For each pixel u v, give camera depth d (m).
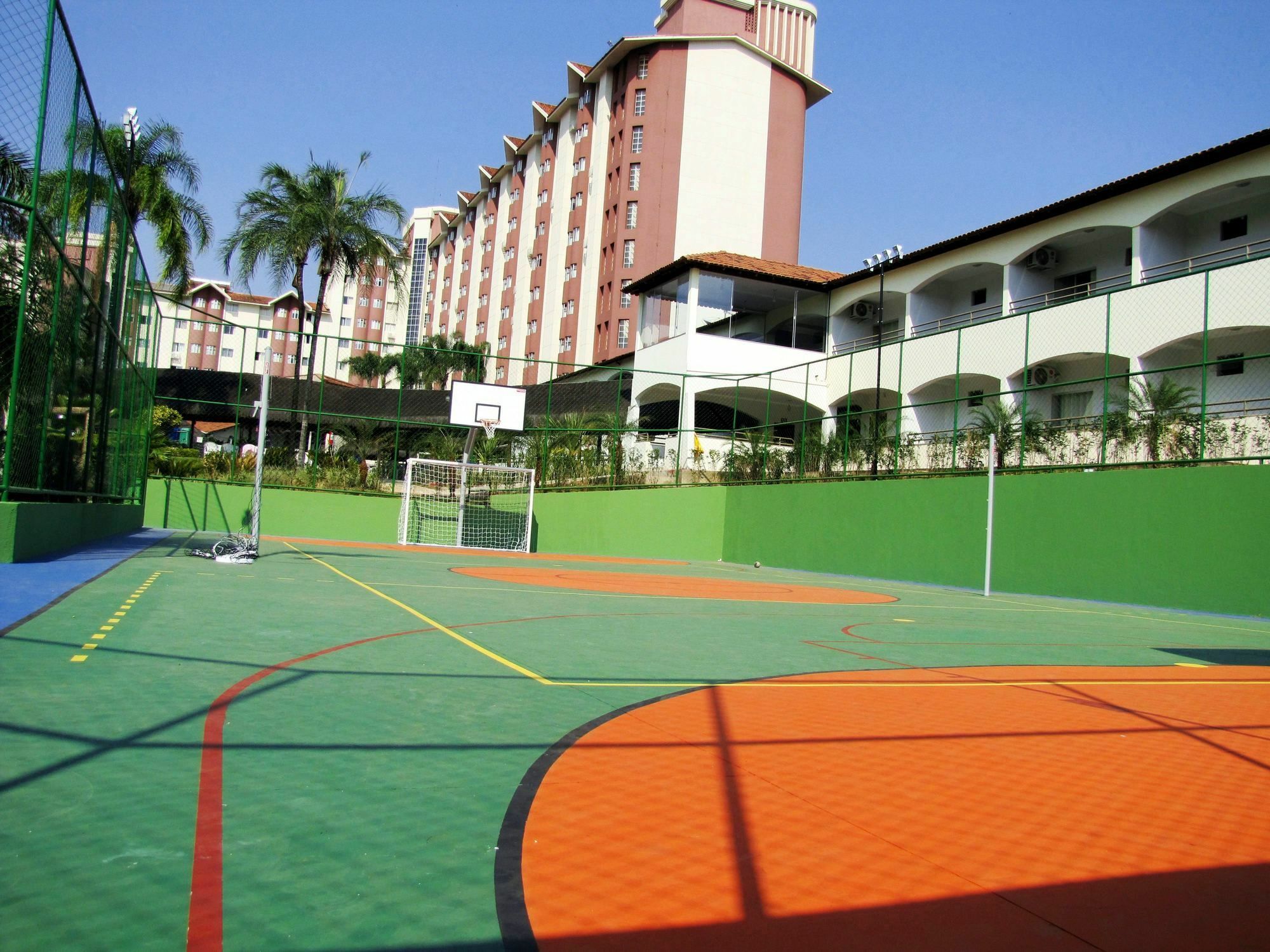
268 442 33.12
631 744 4.26
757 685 6.07
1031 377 24.41
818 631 9.72
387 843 2.85
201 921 2.27
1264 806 3.69
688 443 28.95
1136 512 16.92
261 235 32.34
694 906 2.50
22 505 10.51
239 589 10.00
